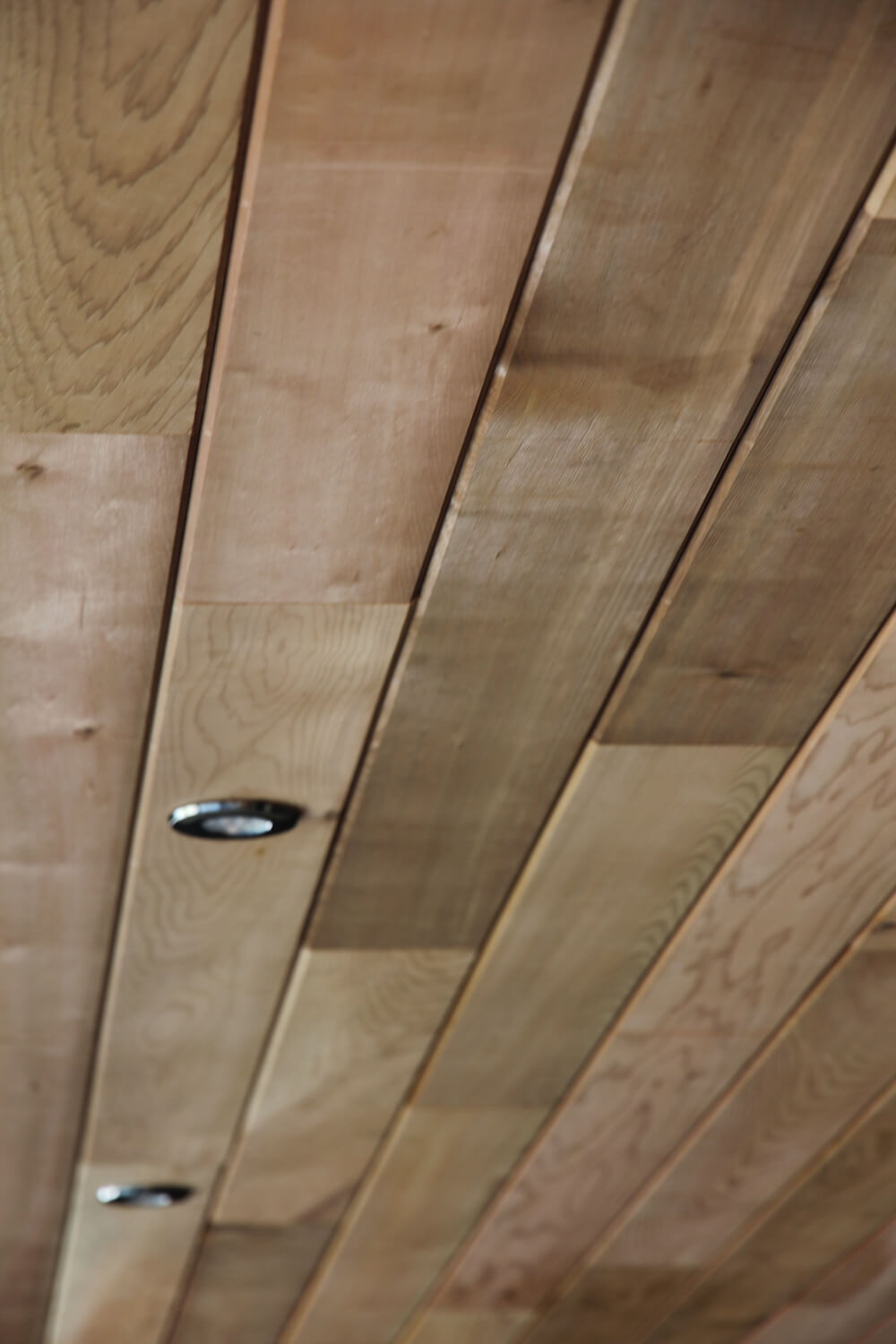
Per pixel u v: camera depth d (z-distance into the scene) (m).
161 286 0.91
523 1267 2.63
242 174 0.86
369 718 1.34
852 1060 2.05
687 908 1.69
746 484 1.09
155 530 1.12
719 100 0.83
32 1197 2.28
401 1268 2.58
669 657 1.28
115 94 0.80
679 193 0.88
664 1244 2.59
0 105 0.80
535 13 0.78
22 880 1.54
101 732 1.34
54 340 0.94
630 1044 1.97
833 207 0.89
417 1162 2.24
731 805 1.50
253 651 1.24
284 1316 2.74
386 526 1.12
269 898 1.61
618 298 0.94
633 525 1.13
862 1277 2.78
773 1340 3.06
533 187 0.88
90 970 1.74
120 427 1.01
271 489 1.07
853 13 0.79
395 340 0.96
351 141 0.84
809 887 1.65
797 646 1.28
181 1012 1.82
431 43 0.79
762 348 0.98
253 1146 2.15
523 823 1.51
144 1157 2.17
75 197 0.85
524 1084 2.05
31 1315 2.68
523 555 1.15
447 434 1.04
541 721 1.36
